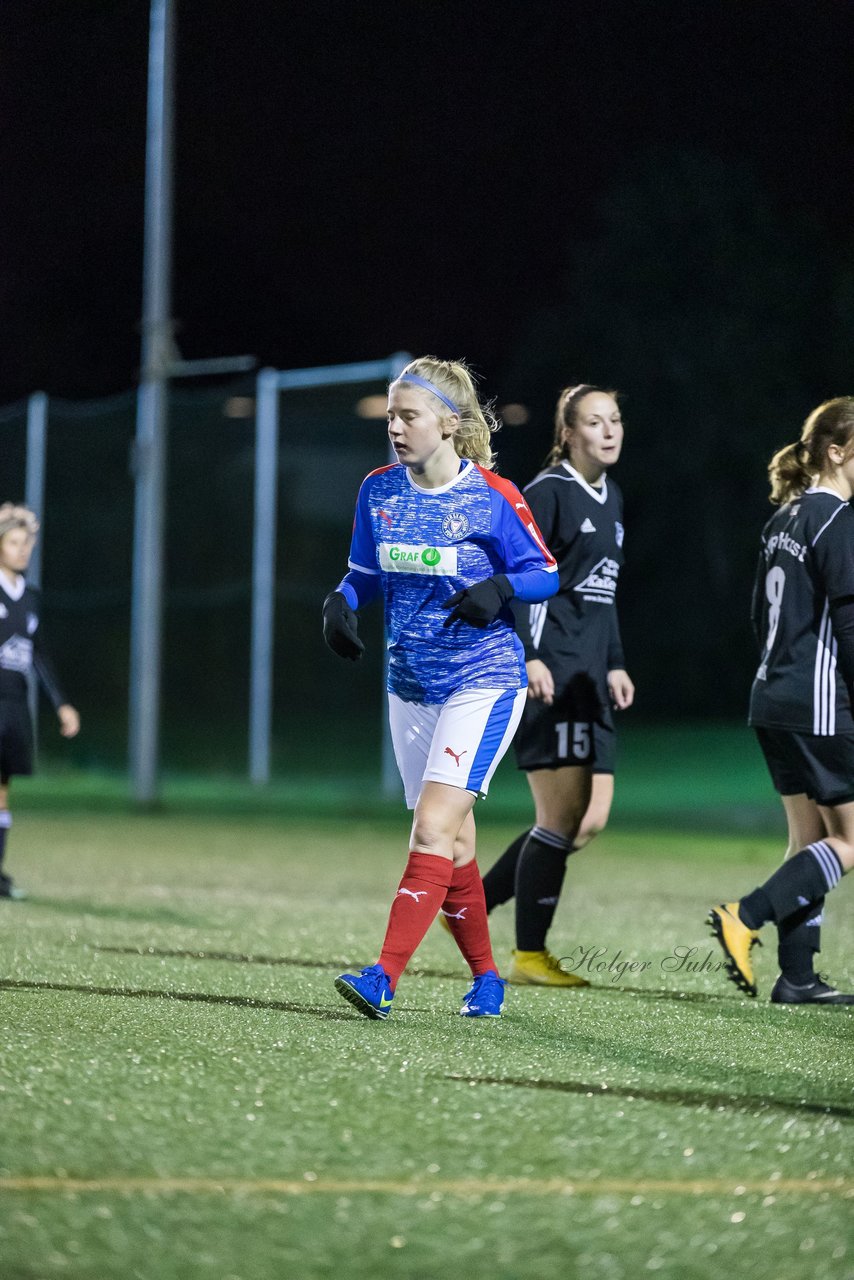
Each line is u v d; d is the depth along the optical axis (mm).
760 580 16375
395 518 13594
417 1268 7484
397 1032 13109
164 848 33625
